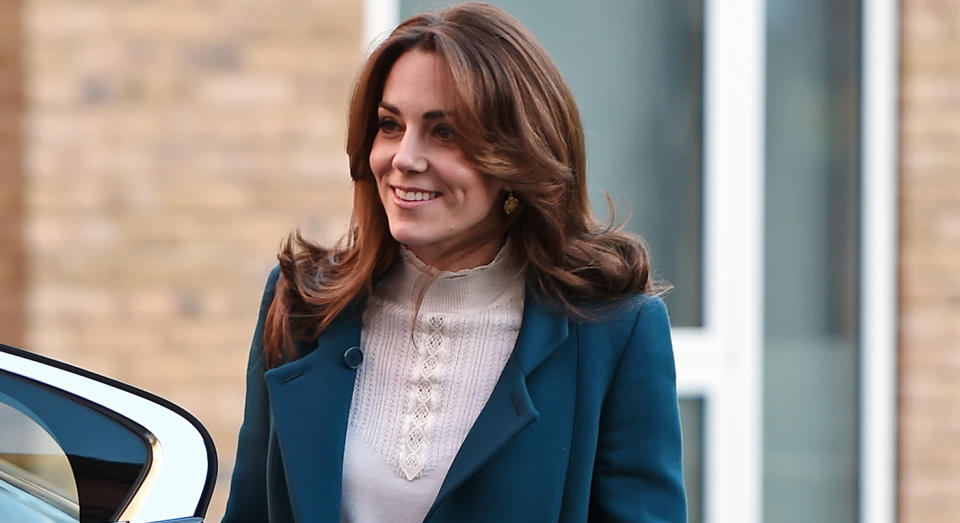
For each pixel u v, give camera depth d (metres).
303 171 15.19
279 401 7.34
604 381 7.33
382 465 7.26
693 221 16.27
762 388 16.48
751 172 16.22
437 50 6.85
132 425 6.71
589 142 16.11
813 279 16.41
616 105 16.14
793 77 16.27
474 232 7.36
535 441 7.16
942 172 16.16
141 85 14.98
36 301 15.05
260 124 15.12
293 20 15.08
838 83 16.27
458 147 6.90
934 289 16.23
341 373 7.44
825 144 16.30
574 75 16.08
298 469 7.20
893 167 16.17
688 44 16.17
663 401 7.38
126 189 15.06
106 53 14.92
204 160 15.11
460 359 7.38
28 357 6.88
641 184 16.17
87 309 15.13
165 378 15.27
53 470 6.51
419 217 6.97
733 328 16.31
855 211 16.36
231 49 15.04
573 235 7.39
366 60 7.14
